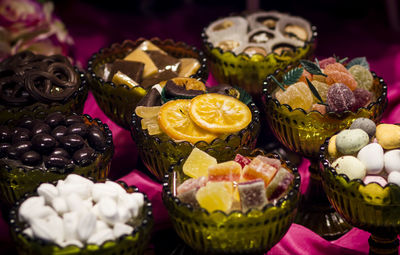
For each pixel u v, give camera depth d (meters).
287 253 0.81
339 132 0.78
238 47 0.96
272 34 0.99
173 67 0.91
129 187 0.73
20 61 0.91
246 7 1.34
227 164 0.72
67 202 0.69
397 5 1.26
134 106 0.86
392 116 0.98
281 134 0.83
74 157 0.77
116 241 0.66
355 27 1.25
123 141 0.95
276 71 0.87
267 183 0.71
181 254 0.80
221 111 0.79
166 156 0.78
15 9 1.00
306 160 0.94
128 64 0.89
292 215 0.71
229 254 0.70
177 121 0.78
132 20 1.28
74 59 1.10
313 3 1.33
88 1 1.30
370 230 0.74
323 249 0.80
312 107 0.83
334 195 0.74
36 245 0.65
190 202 0.70
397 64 1.12
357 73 0.85
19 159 0.77
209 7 1.35
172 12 1.32
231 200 0.70
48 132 0.79
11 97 0.84
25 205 0.69
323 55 1.17
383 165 0.74
